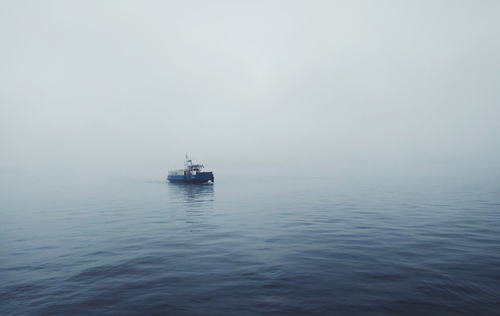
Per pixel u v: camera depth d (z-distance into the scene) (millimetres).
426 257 20438
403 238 25656
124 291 16062
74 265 20484
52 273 19016
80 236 29438
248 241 26000
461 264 18906
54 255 22969
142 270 19203
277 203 52844
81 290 16312
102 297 15391
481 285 15852
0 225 36250
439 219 33938
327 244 24328
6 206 56094
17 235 30438
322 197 61469
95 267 19953
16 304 14820
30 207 54125
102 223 36406
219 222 35438
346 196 62188
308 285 16328
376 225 31406
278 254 21953
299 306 14062
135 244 25734
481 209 40625
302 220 35531
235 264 19969
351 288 15852
